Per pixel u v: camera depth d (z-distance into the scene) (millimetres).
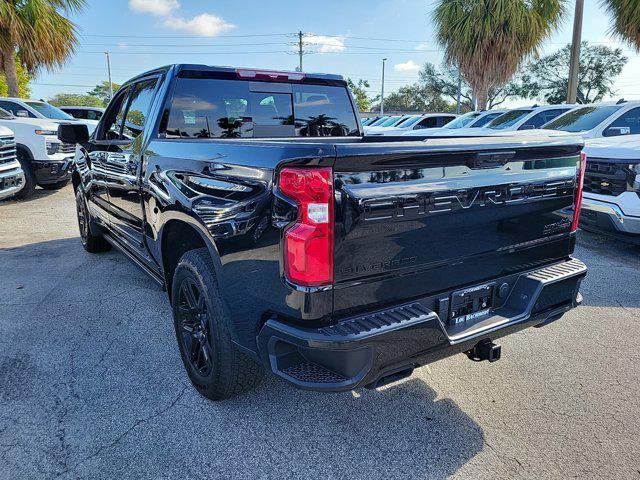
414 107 58656
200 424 2545
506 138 2352
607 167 5449
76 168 5340
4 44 13492
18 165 7246
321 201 1847
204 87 3406
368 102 64625
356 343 1888
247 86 3588
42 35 13500
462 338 2250
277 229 1955
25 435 2424
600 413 2678
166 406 2691
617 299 4328
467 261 2346
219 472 2215
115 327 3654
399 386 2932
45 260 5348
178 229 3053
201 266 2559
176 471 2213
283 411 2668
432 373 3084
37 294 4297
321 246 1873
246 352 2277
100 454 2309
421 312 2092
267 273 2037
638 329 3727
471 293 2398
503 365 3188
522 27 15578
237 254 2184
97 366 3098
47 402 2699
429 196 2088
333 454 2342
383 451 2367
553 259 2799
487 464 2283
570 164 2711
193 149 2668
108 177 4168
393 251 2057
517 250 2568
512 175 2402
